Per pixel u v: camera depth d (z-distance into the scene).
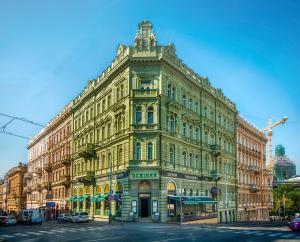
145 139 50.94
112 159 57.09
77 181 72.69
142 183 50.38
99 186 61.47
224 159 72.44
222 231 36.16
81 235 32.41
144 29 53.53
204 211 60.88
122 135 52.97
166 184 51.19
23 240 28.70
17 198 127.50
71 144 78.19
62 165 82.88
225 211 69.94
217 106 71.38
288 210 129.38
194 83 61.69
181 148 56.47
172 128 54.62
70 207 75.00
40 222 58.00
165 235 31.22
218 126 70.88
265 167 101.56
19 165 130.88
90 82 69.31
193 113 61.25
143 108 51.59
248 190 86.06
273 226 49.28
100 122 62.66
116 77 57.19
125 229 38.94
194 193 58.84
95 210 62.44
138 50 52.84
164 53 53.00
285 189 137.88
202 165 62.66
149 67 52.66
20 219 59.31
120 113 54.94
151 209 49.47
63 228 43.25
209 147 66.12
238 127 82.44
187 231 35.91
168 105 53.12
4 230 41.84
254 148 94.06
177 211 53.06
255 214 89.44
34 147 113.88
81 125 73.31
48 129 95.69
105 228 40.88
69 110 79.00
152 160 50.22
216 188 65.25
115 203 54.22
